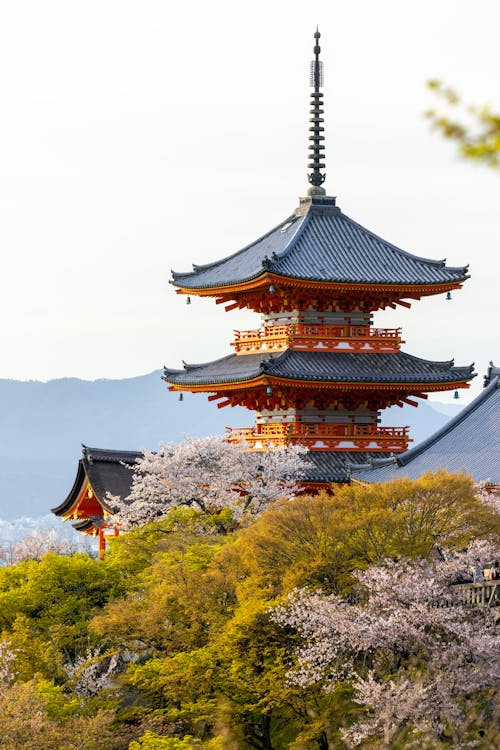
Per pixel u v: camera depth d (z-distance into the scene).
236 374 159.50
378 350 161.50
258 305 166.00
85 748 85.38
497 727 81.06
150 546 117.94
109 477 161.88
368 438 160.12
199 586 98.19
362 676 88.75
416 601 86.00
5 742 83.38
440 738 81.38
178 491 138.12
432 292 162.88
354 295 160.88
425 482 96.00
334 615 86.56
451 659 83.12
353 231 168.88
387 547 93.31
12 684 98.00
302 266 158.62
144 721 91.62
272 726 96.88
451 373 159.62
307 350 159.75
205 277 168.62
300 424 158.38
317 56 175.12
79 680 98.31
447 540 93.25
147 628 98.00
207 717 91.06
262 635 92.44
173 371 169.50
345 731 84.12
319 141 174.00
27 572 111.62
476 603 89.38
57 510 172.62
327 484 153.00
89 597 108.62
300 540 96.25
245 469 142.38
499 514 96.62
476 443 127.31
